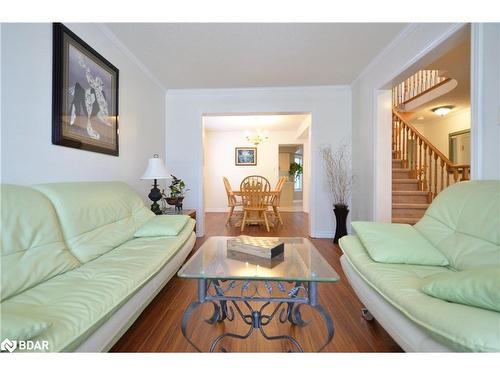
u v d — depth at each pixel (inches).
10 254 40.3
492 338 26.5
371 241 57.6
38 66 60.8
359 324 57.5
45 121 63.0
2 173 53.2
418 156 165.0
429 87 174.2
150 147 129.1
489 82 59.2
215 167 271.0
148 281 50.9
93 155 82.5
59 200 56.1
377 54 107.0
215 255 57.1
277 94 147.2
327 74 128.6
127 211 79.0
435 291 36.5
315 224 148.3
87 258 54.6
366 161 122.8
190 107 150.5
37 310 33.8
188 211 126.0
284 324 57.6
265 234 157.5
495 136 58.2
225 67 120.3
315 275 44.5
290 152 401.7
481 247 46.1
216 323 57.7
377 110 113.0
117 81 96.0
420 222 64.1
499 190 49.0
